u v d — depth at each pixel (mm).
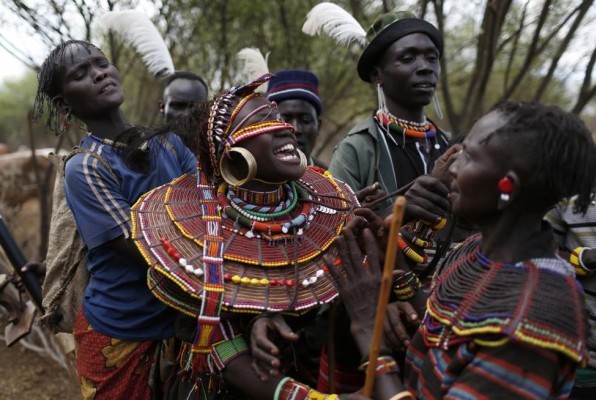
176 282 1548
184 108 3447
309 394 1485
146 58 2826
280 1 4340
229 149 1650
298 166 1703
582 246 2051
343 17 2648
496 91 5180
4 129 12641
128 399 1983
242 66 4602
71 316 2217
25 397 3469
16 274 2602
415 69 2395
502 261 1281
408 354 1479
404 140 2426
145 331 1952
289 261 1648
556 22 3605
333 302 1729
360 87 5055
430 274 2092
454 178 1339
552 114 1227
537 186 1229
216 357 1592
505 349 1178
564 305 1168
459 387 1211
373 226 1761
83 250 2117
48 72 2092
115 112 2164
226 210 1688
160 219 1677
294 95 2998
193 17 4348
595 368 1980
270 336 1551
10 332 2635
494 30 3129
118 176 1990
